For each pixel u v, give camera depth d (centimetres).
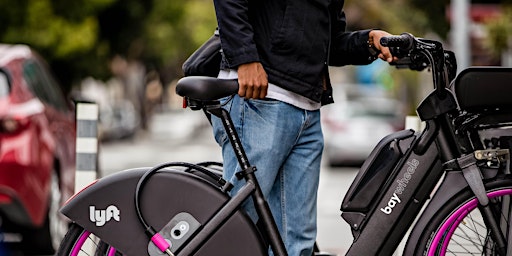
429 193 509
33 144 978
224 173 526
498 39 2272
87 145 742
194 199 503
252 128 515
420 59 523
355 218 511
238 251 500
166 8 4128
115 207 503
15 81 1003
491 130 507
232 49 495
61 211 504
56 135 1059
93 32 3238
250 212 523
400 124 2634
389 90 3631
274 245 503
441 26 3266
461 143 506
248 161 507
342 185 2048
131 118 6150
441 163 508
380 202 508
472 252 518
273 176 518
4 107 973
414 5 3319
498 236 505
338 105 2689
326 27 519
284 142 517
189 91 493
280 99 512
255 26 514
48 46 3128
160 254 500
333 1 536
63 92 1174
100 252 516
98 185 505
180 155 3888
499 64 2400
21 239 1020
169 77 8350
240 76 495
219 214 500
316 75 515
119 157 3756
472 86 498
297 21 511
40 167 984
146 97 7750
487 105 498
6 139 967
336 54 555
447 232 508
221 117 505
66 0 3194
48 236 1017
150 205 503
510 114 505
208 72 539
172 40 5566
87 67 3491
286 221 533
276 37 510
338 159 2630
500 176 505
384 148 512
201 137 6412
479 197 498
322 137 537
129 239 502
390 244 508
